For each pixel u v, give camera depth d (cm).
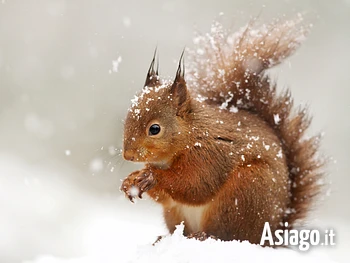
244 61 896
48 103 2016
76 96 2002
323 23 1956
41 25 2064
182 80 792
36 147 1950
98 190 1775
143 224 1477
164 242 665
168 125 768
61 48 2050
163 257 641
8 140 1953
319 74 1950
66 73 2011
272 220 809
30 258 1331
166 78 858
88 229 1432
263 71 906
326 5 1959
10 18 2066
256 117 877
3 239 1354
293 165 898
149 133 762
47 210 1489
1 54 2041
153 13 2055
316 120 1919
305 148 904
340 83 1939
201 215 812
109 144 1948
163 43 2011
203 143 786
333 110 1931
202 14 2033
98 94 1991
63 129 1977
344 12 1959
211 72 903
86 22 2059
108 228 1430
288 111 906
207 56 911
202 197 791
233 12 1933
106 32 2042
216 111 830
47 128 1980
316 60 1959
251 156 807
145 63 1995
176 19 2033
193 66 910
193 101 805
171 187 785
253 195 791
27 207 1497
